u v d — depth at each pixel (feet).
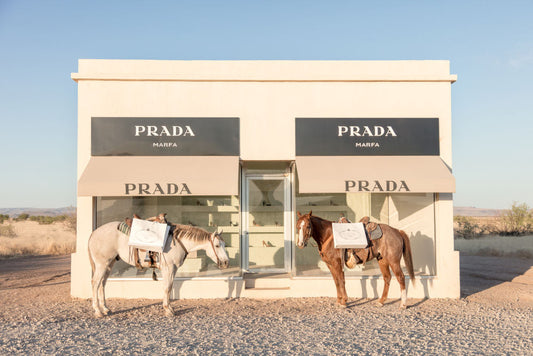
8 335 20.72
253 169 35.86
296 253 32.19
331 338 20.53
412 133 32.48
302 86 32.55
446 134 32.58
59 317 24.64
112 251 26.08
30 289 35.40
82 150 31.45
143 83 32.07
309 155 32.19
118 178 29.04
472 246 69.05
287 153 32.27
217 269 31.65
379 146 32.35
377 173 30.22
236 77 32.12
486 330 22.29
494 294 33.22
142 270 31.24
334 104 32.53
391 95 32.68
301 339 20.35
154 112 32.04
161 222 26.40
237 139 32.14
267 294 31.45
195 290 31.14
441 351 18.49
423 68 33.12
